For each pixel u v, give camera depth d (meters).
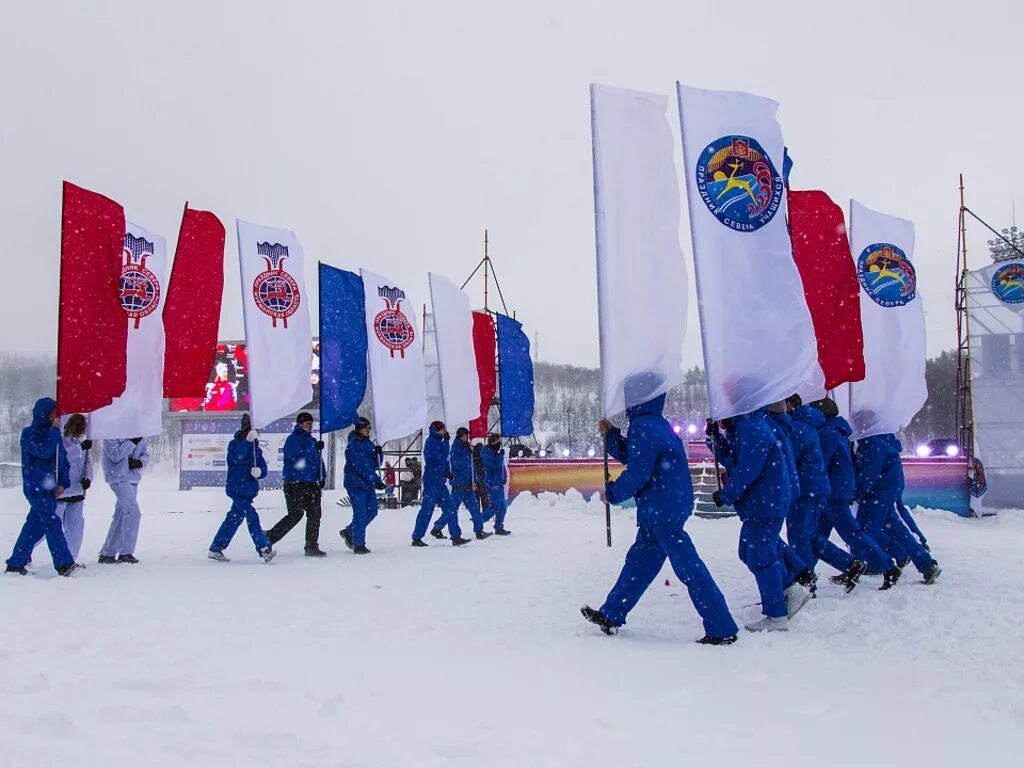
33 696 3.56
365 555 10.12
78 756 2.80
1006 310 15.43
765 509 5.41
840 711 3.49
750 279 6.25
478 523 12.26
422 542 11.38
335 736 3.07
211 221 10.30
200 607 6.11
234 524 9.39
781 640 5.03
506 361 17.38
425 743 3.00
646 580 5.28
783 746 3.03
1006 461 15.13
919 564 7.24
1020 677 4.02
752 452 5.36
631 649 4.77
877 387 8.65
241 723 3.21
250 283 10.29
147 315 9.38
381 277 12.63
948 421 47.97
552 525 14.95
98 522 15.29
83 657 4.38
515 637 5.15
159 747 2.91
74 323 8.41
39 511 7.89
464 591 7.11
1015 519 14.51
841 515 7.05
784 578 5.63
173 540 11.97
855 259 9.03
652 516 5.08
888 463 7.44
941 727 3.27
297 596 6.76
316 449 10.06
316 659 4.42
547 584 7.52
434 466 11.34
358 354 12.63
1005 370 15.30
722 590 7.20
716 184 6.30
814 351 6.30
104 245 8.73
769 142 6.48
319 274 12.27
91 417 8.84
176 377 9.91
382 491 21.34
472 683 3.92
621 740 3.07
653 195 6.20
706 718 3.38
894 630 5.22
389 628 5.42
